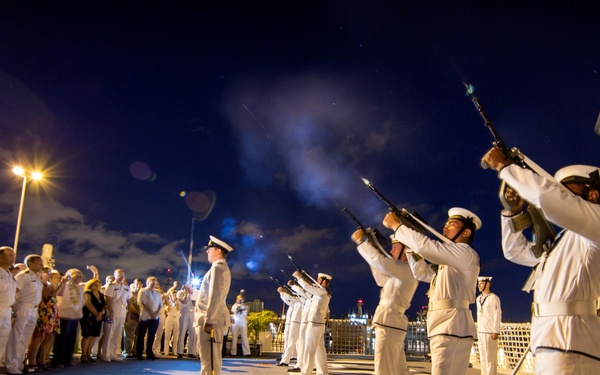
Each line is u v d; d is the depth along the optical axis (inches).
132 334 512.1
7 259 315.6
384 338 240.5
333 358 660.7
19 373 331.9
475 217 202.8
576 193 122.1
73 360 439.8
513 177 118.5
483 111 128.8
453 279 191.9
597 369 109.4
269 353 690.8
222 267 264.4
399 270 244.4
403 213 204.4
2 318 307.9
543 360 115.2
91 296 438.3
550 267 120.1
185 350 618.2
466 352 187.6
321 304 378.6
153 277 502.3
